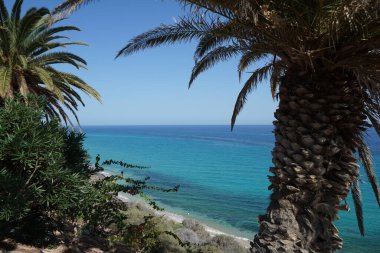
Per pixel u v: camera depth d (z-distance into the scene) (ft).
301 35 18.16
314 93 19.24
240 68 31.60
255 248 19.38
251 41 21.09
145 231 21.76
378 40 17.61
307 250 18.43
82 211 19.30
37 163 15.92
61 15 20.40
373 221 78.69
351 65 18.40
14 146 15.34
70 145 20.52
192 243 39.73
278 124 20.45
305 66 19.43
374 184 28.40
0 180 14.58
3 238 17.29
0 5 42.04
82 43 49.16
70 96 52.54
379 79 18.93
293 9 17.78
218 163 206.80
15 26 43.21
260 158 239.30
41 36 45.65
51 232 19.83
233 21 19.36
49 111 49.73
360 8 15.51
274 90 31.50
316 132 18.94
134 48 25.02
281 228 18.60
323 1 16.31
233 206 92.02
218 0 17.47
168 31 23.38
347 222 77.97
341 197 19.36
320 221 18.86
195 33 22.77
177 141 452.35
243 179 144.56
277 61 23.30
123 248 23.50
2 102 38.37
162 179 140.77
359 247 60.13
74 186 16.99
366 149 26.63
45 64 47.75
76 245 20.10
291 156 19.25
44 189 16.34
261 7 16.72
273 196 19.90
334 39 18.02
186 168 179.52
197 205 91.97
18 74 42.93
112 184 22.40
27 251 16.88
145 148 323.78
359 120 19.86
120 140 467.93
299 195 18.78
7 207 14.37
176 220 69.56
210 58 28.55
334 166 19.22
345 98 19.38
